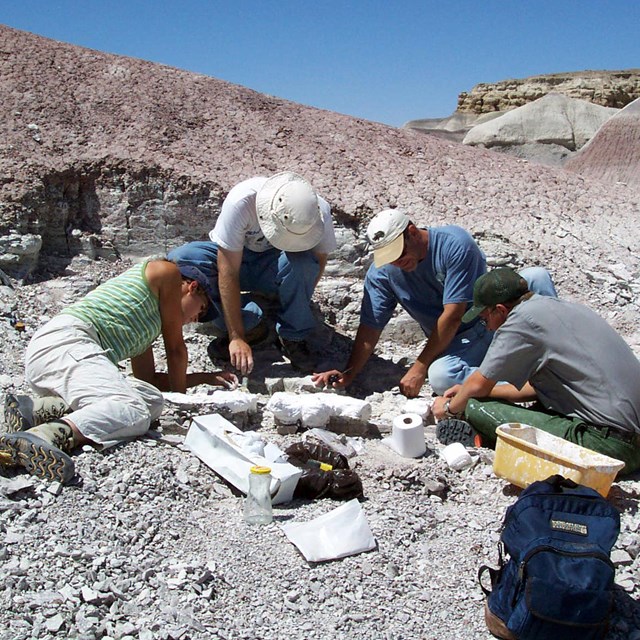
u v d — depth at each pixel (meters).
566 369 4.25
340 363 6.00
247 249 5.71
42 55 8.77
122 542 3.45
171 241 7.22
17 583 3.08
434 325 5.52
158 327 4.74
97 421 4.05
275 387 5.41
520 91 37.94
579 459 4.03
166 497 3.83
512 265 7.33
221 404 4.62
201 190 7.19
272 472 3.87
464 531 3.78
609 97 36.41
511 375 4.37
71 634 2.89
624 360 4.23
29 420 4.16
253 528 3.64
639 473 4.35
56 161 7.20
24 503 3.57
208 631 2.98
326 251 5.54
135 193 7.20
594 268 7.69
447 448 4.41
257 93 9.46
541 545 2.94
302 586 3.28
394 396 5.47
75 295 6.57
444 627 3.13
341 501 3.95
